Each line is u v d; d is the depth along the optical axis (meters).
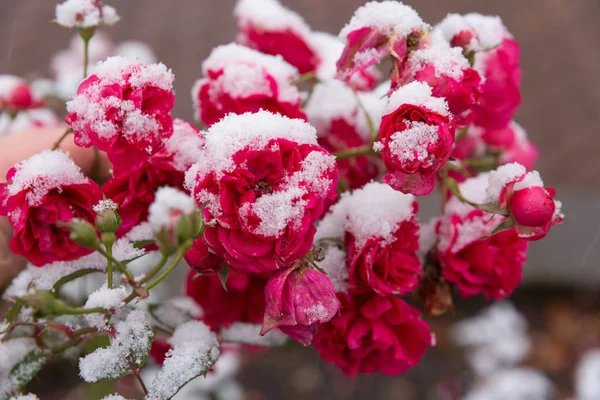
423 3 1.43
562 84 1.33
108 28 1.31
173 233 0.36
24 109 0.53
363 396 0.94
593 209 1.05
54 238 0.40
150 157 0.40
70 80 0.61
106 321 0.40
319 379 0.96
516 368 0.97
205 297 0.45
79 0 0.43
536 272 1.02
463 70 0.40
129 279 0.38
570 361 0.97
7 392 0.43
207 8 1.39
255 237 0.38
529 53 1.39
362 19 0.42
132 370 0.40
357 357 0.43
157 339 0.48
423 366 0.98
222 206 0.37
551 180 1.16
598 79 1.33
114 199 0.41
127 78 0.39
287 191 0.38
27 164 0.40
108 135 0.38
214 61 0.44
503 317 1.00
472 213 0.43
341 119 0.47
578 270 1.02
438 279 0.44
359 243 0.42
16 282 0.44
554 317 1.03
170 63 1.26
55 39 1.26
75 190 0.40
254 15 0.48
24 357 0.43
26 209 0.39
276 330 0.46
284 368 0.97
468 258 0.44
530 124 1.26
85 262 0.42
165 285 0.88
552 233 1.04
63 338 0.44
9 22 1.29
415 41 0.41
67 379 0.85
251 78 0.43
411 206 0.42
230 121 0.38
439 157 0.39
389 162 0.39
